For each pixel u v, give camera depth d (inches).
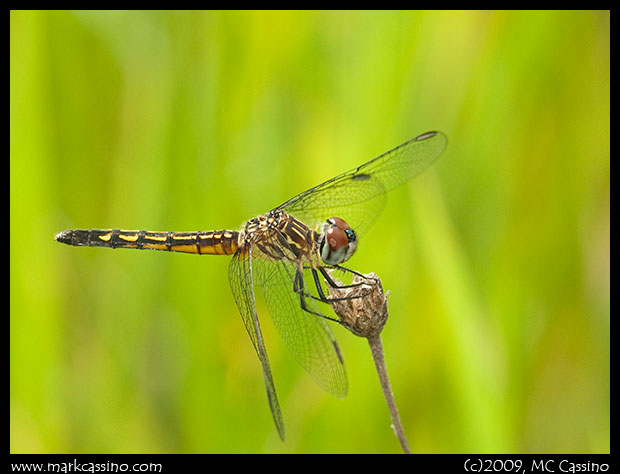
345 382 28.2
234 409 28.6
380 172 28.4
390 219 28.6
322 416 28.6
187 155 28.6
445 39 28.6
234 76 28.6
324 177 28.6
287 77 28.6
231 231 28.5
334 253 28.3
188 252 28.6
